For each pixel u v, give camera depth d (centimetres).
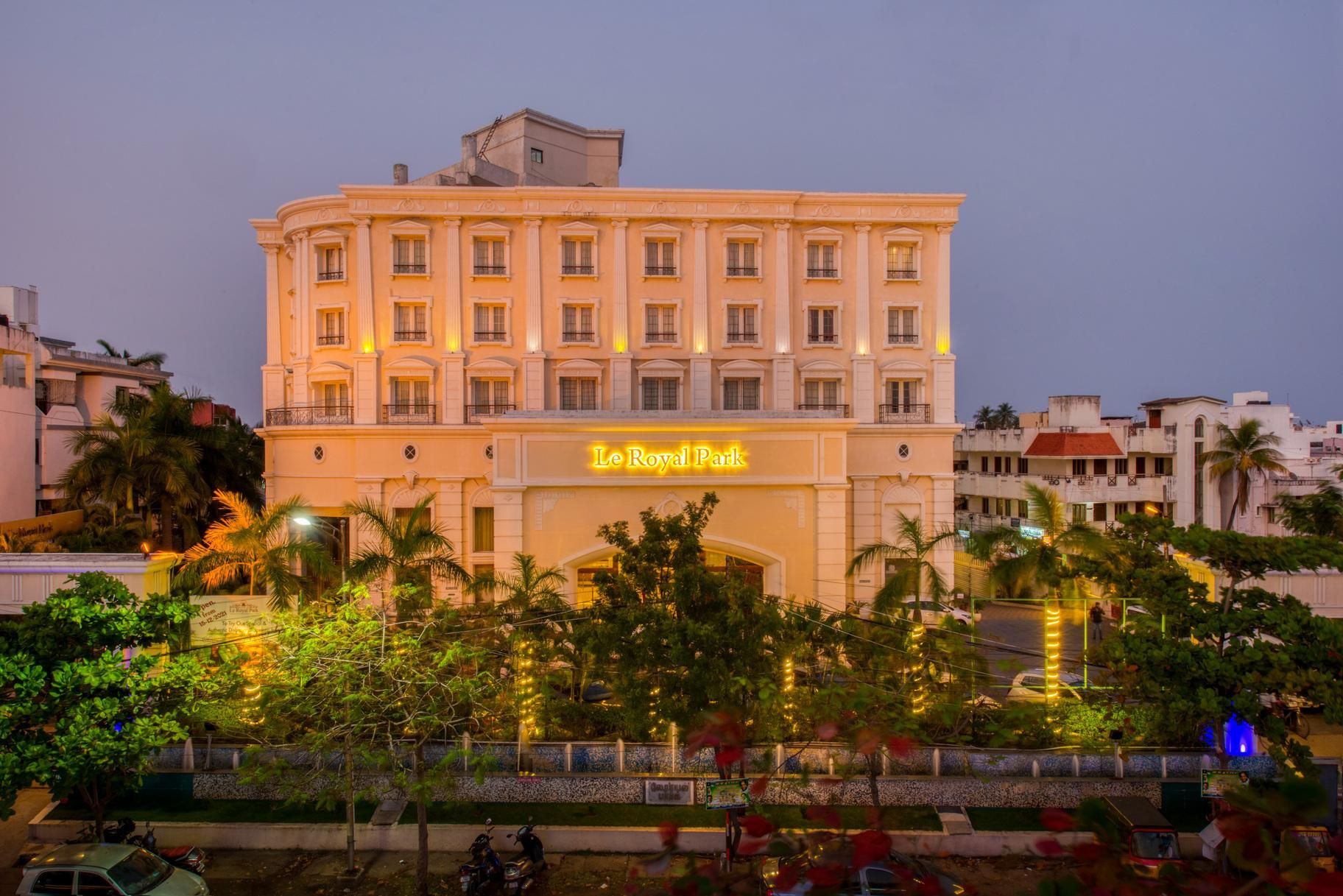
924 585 4019
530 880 1808
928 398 4266
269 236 4438
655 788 2097
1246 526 4709
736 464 3359
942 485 4216
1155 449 5244
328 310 4203
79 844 1728
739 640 1977
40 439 4675
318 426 4066
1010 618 4131
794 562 3400
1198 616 1902
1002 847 1916
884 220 4225
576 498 3319
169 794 2114
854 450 4169
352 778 1836
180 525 4384
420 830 1723
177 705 1847
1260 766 2077
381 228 4097
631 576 2122
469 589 2788
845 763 1966
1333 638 1736
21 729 1680
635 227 4166
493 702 2131
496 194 4084
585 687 2655
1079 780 2095
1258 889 454
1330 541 1938
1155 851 1733
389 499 4056
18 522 3934
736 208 4166
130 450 3916
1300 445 5397
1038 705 2350
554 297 4147
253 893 1784
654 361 4153
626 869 1880
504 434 3284
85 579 1891
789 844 563
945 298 4284
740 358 4212
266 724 1966
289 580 2848
